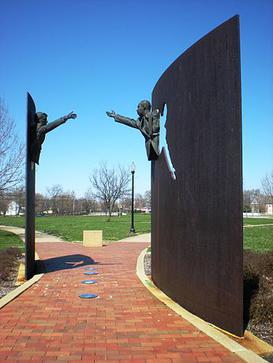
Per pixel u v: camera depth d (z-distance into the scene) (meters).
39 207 99.50
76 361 4.46
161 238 8.02
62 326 5.72
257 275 7.71
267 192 72.88
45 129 9.89
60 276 9.89
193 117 6.41
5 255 12.23
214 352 4.73
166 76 7.64
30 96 9.82
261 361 4.42
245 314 6.17
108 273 10.38
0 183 25.45
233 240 5.39
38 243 20.14
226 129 5.59
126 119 8.88
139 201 122.00
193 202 6.37
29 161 9.70
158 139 8.27
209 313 5.84
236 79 5.43
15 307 6.78
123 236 25.25
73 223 43.97
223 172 5.62
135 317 6.20
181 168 6.82
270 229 29.75
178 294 6.89
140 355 4.64
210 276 5.84
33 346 4.91
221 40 5.73
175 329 5.60
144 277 9.66
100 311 6.55
